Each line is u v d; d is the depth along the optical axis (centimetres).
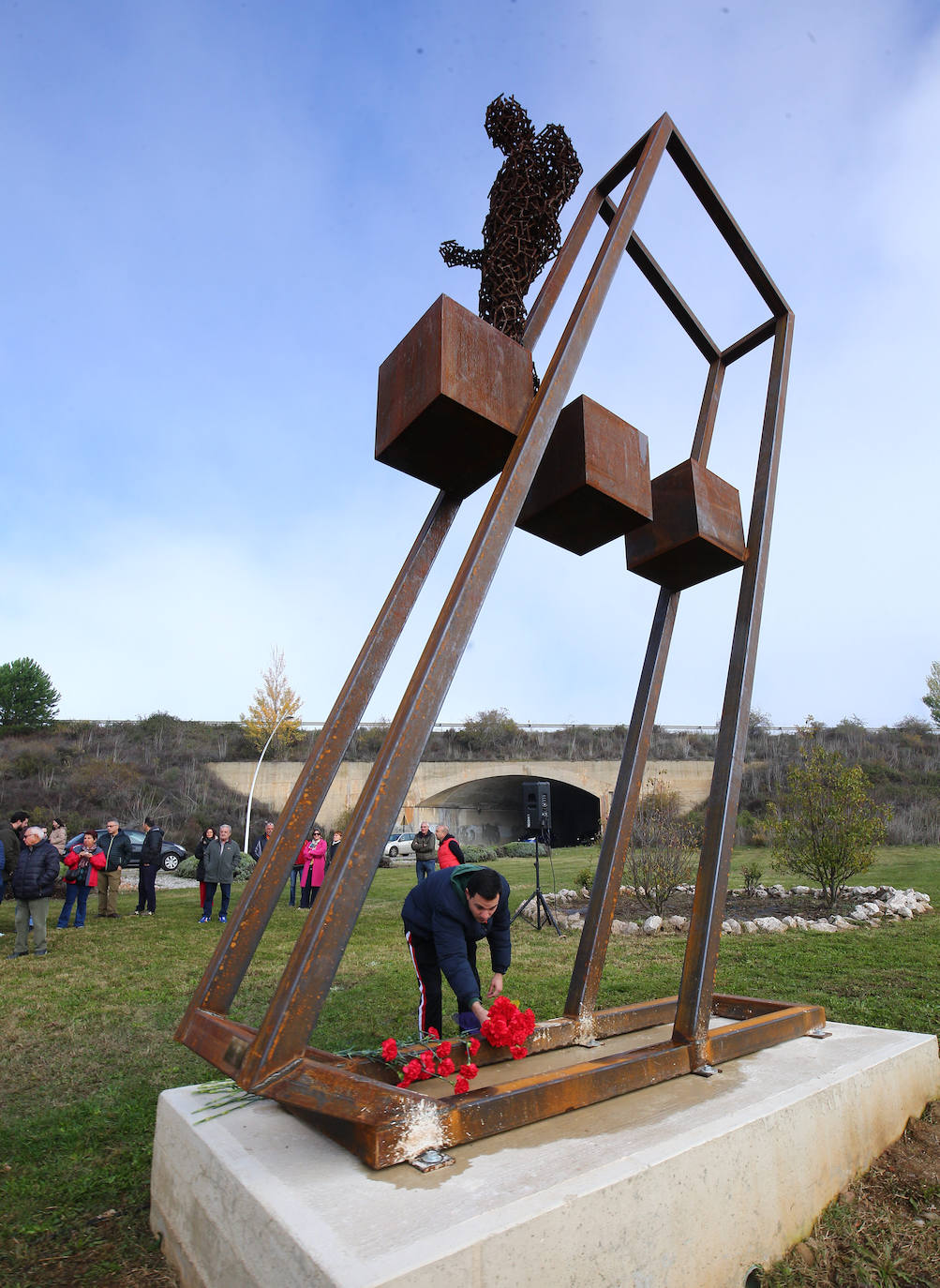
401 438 236
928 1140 261
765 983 560
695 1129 192
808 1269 195
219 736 4162
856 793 1020
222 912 1051
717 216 332
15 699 4256
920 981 559
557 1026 299
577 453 253
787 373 356
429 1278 128
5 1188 244
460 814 4038
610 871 327
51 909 1280
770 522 329
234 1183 167
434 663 200
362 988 547
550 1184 159
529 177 276
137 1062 383
